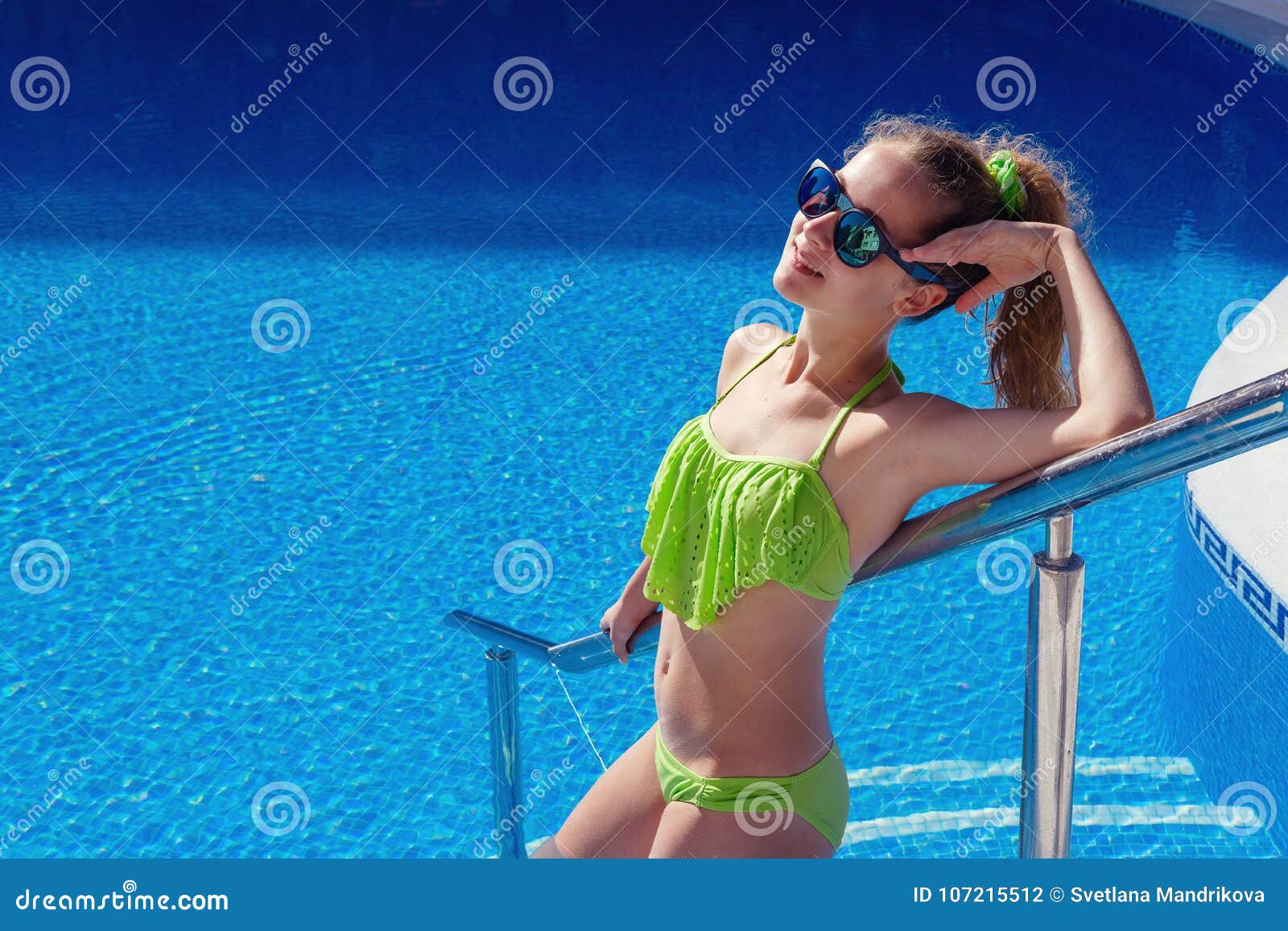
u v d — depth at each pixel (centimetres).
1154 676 407
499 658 254
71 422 600
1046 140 951
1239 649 325
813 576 184
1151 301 705
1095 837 319
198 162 916
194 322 695
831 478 182
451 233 809
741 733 195
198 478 559
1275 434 133
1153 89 1055
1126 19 1199
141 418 605
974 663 420
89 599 482
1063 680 156
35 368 646
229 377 641
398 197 862
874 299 183
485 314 706
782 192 869
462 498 543
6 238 789
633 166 916
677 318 700
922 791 342
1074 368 171
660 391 629
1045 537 156
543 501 541
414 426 601
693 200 857
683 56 1146
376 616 475
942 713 397
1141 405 162
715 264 764
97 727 420
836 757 203
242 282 741
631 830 212
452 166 915
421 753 407
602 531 521
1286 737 298
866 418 181
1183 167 895
